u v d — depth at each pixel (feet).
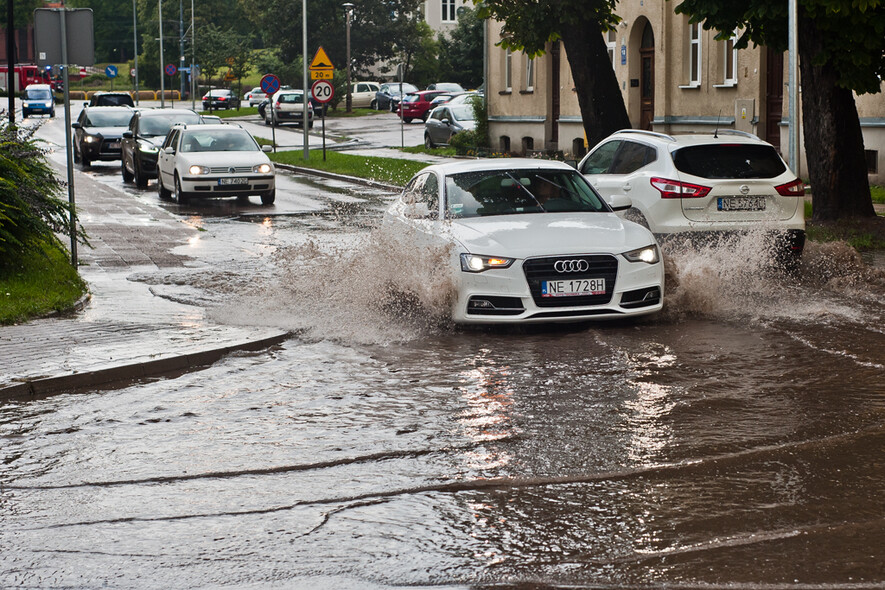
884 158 91.20
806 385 31.32
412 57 324.60
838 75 66.59
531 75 153.17
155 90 454.40
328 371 34.45
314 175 136.56
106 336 38.65
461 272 39.52
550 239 39.81
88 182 117.70
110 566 19.26
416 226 43.55
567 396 30.68
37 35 52.11
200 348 36.50
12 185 48.26
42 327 40.34
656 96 122.31
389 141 191.11
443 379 33.04
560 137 143.84
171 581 18.57
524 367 34.35
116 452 26.40
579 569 18.76
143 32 500.33
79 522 21.57
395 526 21.02
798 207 50.72
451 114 167.94
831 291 47.11
